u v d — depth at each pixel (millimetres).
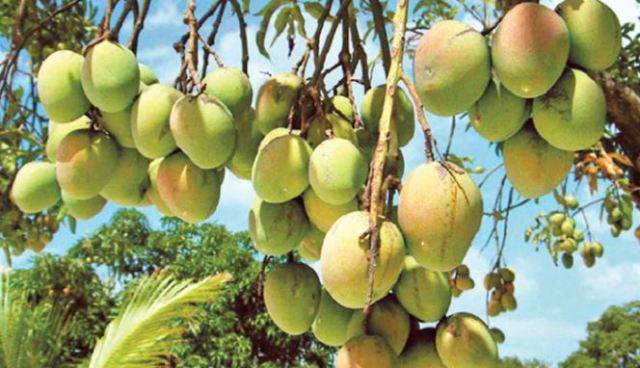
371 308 1312
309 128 1581
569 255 4586
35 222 3201
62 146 1790
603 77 1867
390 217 1328
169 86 1761
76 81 1771
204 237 10086
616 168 3053
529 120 1445
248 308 9633
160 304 2518
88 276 8938
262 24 2531
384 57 1768
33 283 8312
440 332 1299
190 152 1641
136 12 1996
